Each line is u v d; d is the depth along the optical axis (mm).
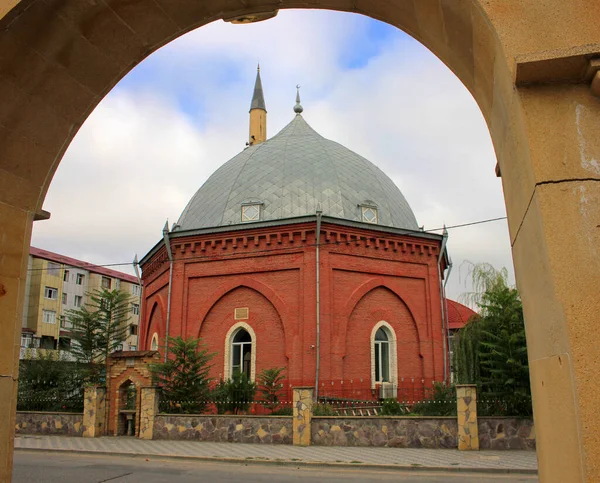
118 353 20328
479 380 18391
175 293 24531
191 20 5484
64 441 18375
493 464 13328
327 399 21078
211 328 23953
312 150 27641
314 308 22266
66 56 5242
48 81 5344
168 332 24219
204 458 14773
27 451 16734
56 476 12289
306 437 16953
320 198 25062
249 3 5332
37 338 52281
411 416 16531
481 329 18469
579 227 3172
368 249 24016
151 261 27969
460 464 13391
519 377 16266
